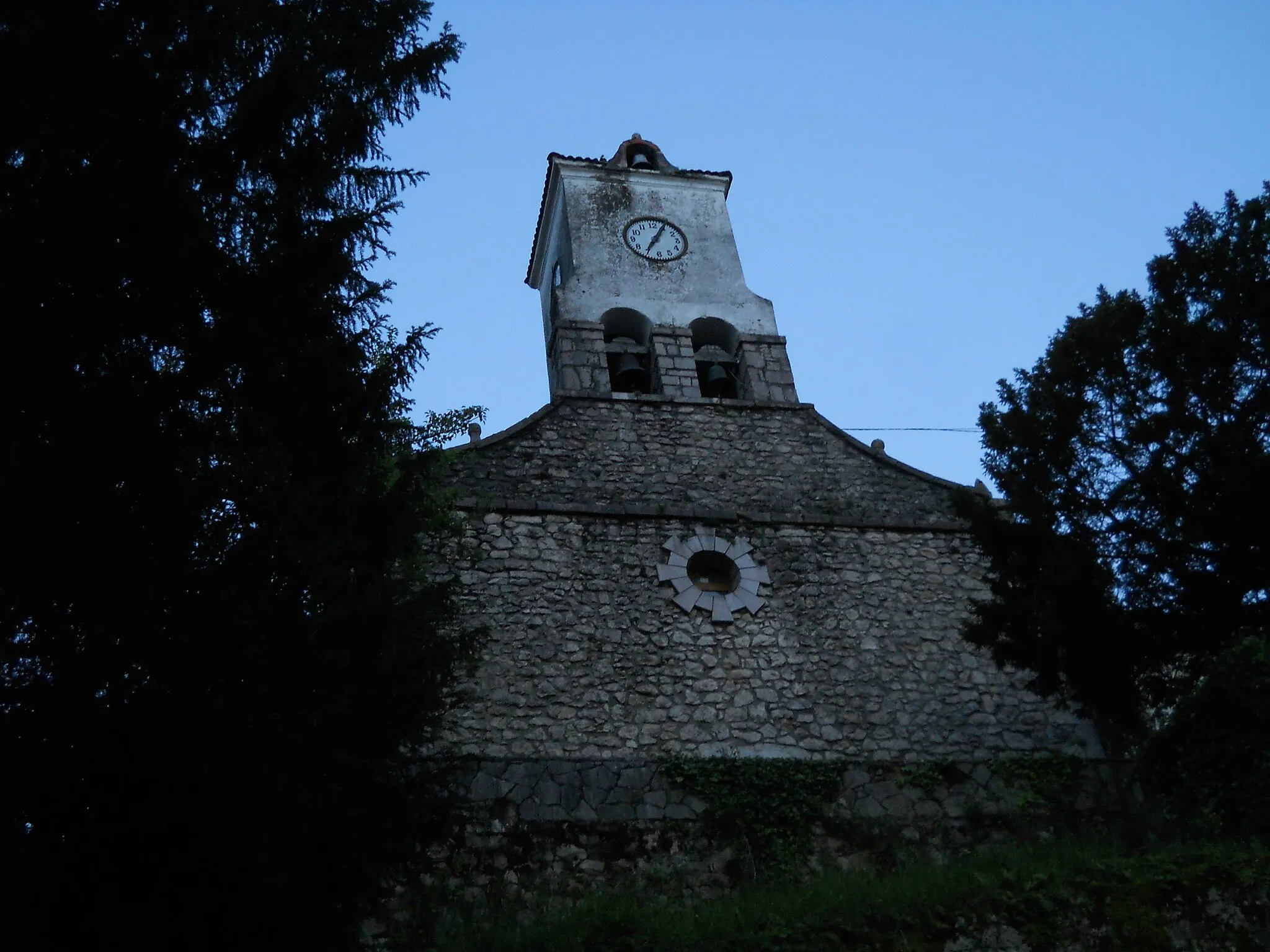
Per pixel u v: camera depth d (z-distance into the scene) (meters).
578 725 13.19
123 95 8.43
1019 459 13.41
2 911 6.49
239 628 7.53
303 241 9.05
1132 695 12.34
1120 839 12.86
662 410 16.50
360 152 9.88
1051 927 9.43
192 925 6.98
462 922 11.09
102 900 6.73
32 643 7.23
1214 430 12.33
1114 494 12.72
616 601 14.23
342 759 7.61
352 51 10.11
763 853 12.52
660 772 12.98
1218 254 12.93
